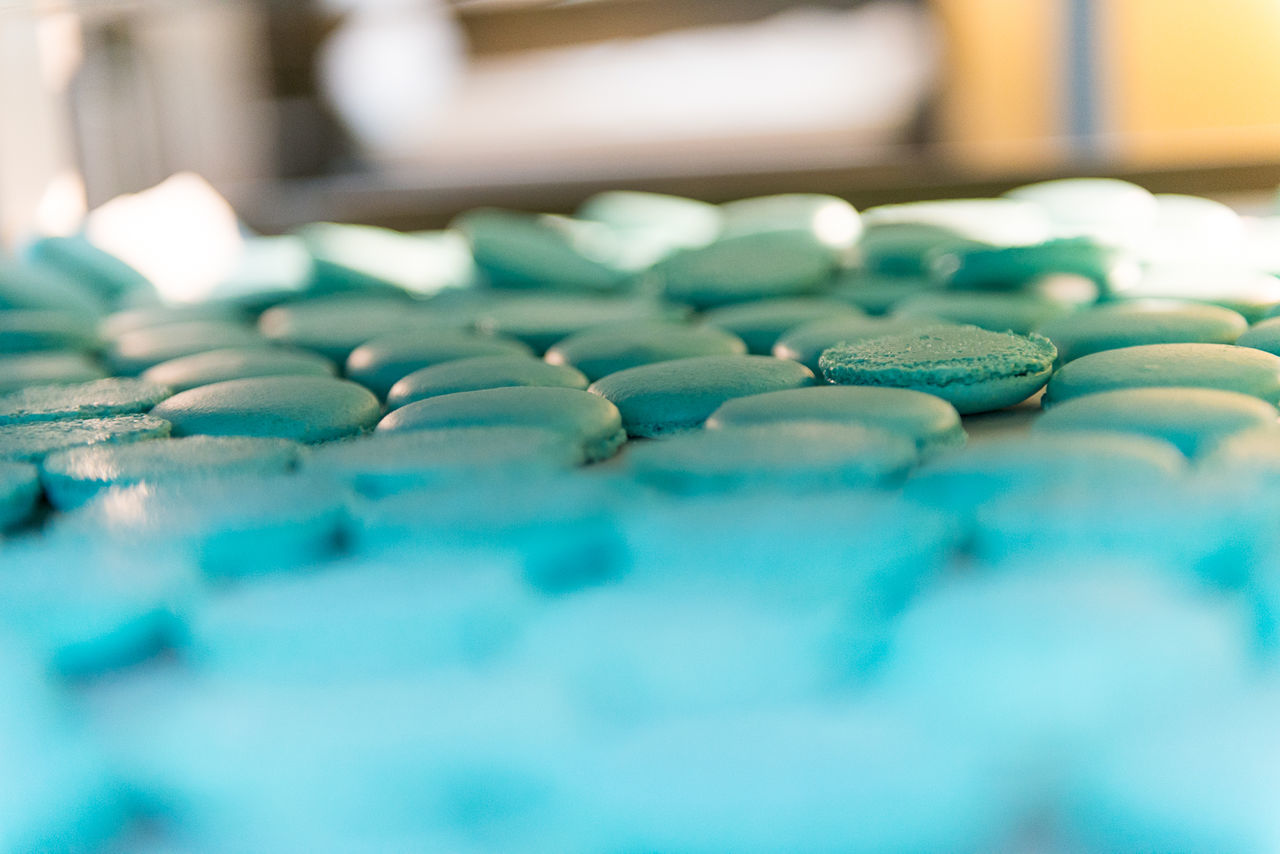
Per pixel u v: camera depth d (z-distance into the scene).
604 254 0.67
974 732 0.40
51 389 0.52
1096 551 0.42
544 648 0.42
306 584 0.43
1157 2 0.92
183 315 0.62
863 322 0.55
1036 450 0.45
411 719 0.41
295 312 0.61
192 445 0.48
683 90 1.27
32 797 0.40
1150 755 0.39
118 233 0.69
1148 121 0.96
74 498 0.46
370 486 0.46
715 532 0.43
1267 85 0.92
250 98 1.11
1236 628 0.41
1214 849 0.37
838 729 0.40
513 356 0.53
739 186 1.00
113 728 0.41
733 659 0.41
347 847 0.40
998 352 0.50
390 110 1.35
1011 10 1.03
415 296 0.65
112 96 0.89
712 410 0.49
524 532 0.43
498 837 0.40
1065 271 0.57
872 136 1.19
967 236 0.62
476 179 1.12
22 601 0.42
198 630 0.42
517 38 1.29
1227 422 0.46
